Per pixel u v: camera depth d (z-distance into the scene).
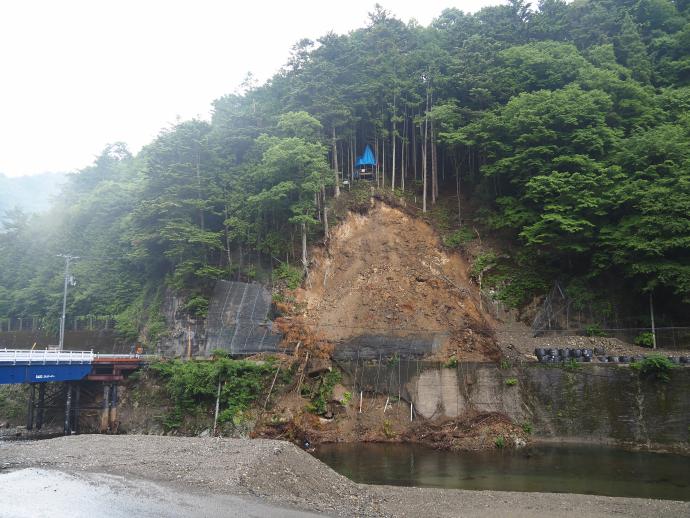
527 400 33.47
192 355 44.41
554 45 51.25
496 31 57.12
